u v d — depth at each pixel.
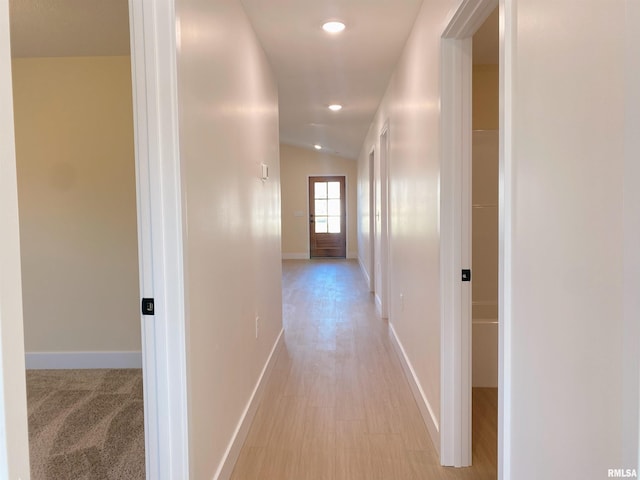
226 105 2.22
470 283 2.20
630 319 0.80
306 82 4.34
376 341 4.31
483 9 1.80
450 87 2.16
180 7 1.52
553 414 1.07
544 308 1.11
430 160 2.48
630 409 0.81
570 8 0.98
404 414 2.80
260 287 3.13
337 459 2.30
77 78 3.55
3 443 0.68
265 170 3.39
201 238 1.78
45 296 3.64
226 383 2.16
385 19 2.88
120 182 3.59
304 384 3.29
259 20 2.85
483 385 3.24
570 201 0.99
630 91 0.79
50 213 3.61
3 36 0.68
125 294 3.64
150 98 1.48
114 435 2.51
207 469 1.83
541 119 1.12
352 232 10.90
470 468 2.21
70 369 3.64
